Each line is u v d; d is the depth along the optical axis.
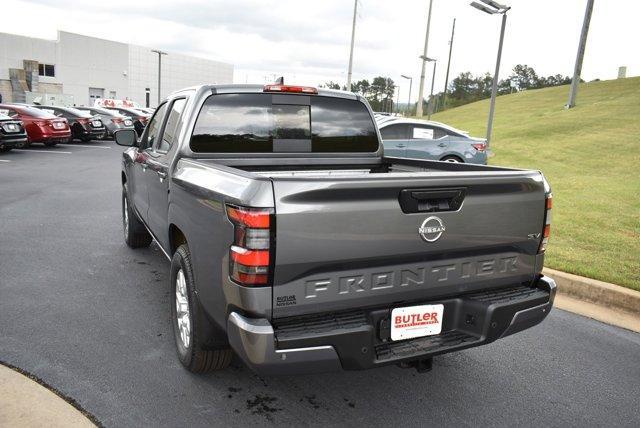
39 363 3.48
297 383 3.40
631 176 14.23
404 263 2.74
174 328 3.62
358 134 4.37
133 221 6.00
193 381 3.35
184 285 3.40
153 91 79.38
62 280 5.17
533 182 3.08
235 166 3.92
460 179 2.77
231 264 2.51
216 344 3.14
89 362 3.53
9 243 6.48
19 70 56.84
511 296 3.08
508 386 3.49
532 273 3.22
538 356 3.97
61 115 21.70
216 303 2.77
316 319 2.59
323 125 4.20
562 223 8.34
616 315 4.89
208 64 91.50
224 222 2.58
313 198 2.44
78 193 10.34
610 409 3.25
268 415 3.02
